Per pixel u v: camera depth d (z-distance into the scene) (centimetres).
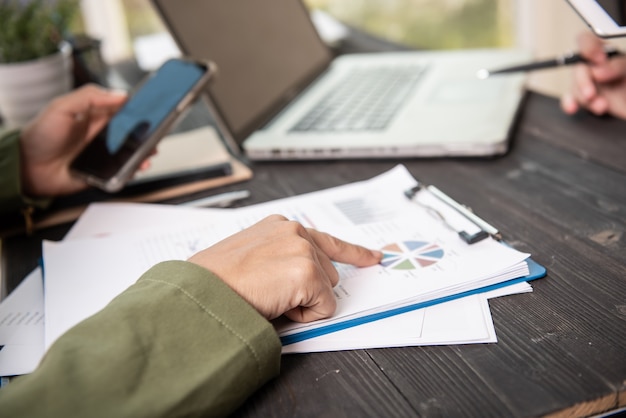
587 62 99
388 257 66
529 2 171
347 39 149
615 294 59
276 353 53
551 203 76
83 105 94
